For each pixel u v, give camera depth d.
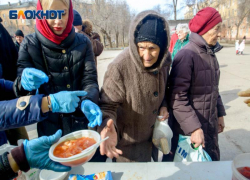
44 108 0.75
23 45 1.39
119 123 1.48
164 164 1.21
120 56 1.33
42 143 0.77
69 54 1.42
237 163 1.00
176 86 1.49
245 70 7.19
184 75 1.47
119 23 26.59
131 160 1.56
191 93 1.58
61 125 1.50
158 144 1.50
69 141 0.89
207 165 1.18
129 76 1.28
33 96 0.76
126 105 1.37
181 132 1.62
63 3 1.25
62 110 0.78
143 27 1.12
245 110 3.61
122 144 1.54
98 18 25.22
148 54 1.17
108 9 26.14
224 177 1.08
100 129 1.11
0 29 1.62
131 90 1.30
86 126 1.53
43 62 1.43
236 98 4.25
